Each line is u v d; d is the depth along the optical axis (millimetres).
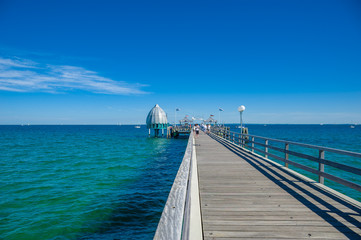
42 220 8016
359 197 10398
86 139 55812
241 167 8477
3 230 7262
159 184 12992
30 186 12375
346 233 3346
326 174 5363
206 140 22453
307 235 3297
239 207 4402
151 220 8203
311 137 62438
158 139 58531
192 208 4262
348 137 61625
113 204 9656
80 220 8070
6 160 22016
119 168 18000
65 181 13562
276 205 4484
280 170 7918
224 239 3191
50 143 43094
